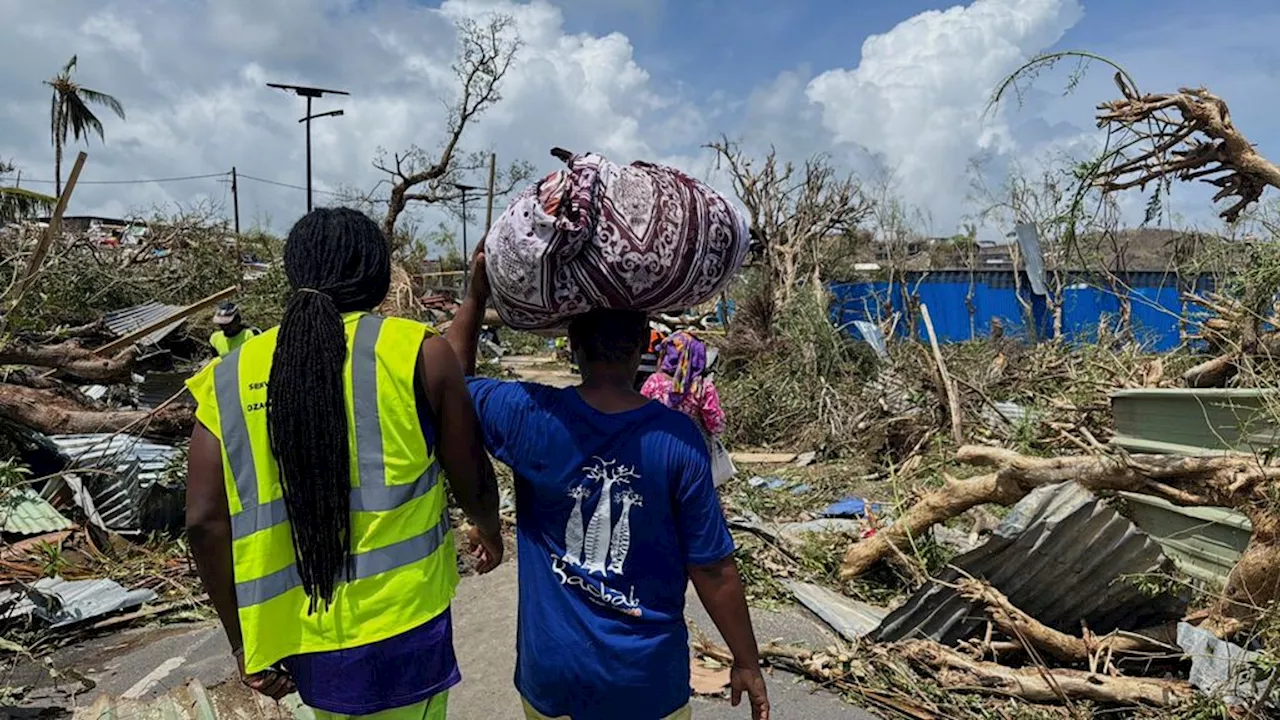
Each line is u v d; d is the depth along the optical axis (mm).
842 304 16078
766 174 17828
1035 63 5238
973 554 3850
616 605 1880
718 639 4367
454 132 16188
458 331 2193
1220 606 3580
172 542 5820
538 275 1883
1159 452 4348
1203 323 6004
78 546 5570
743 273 17203
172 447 6531
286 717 3197
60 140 23969
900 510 5180
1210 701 3215
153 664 4242
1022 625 3752
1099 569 3723
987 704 3609
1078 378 8148
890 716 3617
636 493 1864
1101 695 3467
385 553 1798
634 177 1933
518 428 1940
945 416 8594
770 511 7246
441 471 1972
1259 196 5176
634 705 1903
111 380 7031
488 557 2258
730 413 10875
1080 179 5496
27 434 6574
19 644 4152
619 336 1958
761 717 1987
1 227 11117
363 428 1784
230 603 1868
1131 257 13547
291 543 1807
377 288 1931
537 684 1973
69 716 3746
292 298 1821
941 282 18656
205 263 13648
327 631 1785
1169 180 5277
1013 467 4371
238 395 1791
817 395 10602
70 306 10836
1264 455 3562
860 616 4621
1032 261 14000
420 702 1863
